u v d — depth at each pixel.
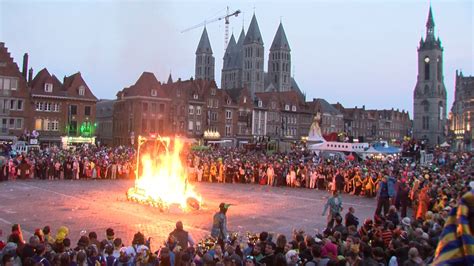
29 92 70.25
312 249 9.50
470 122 148.00
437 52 172.75
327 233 13.46
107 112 93.81
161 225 19.95
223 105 93.44
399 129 166.75
